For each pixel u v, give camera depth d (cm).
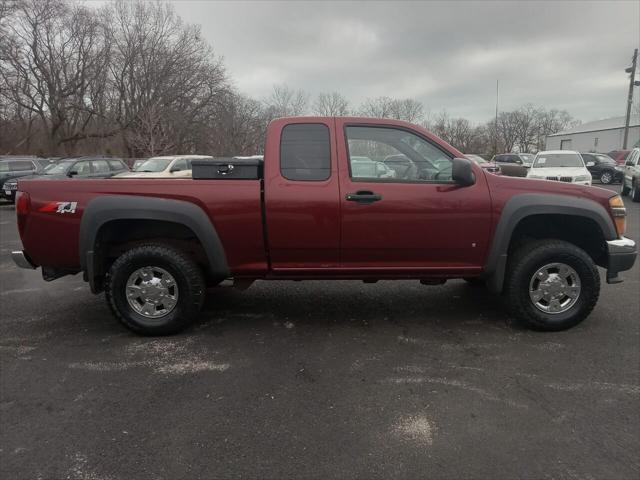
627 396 304
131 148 3784
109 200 385
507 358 362
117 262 399
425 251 404
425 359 362
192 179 397
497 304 496
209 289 554
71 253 396
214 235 394
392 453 248
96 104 4091
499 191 400
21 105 3850
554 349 378
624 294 527
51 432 269
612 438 260
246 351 380
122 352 380
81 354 377
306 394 311
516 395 307
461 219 397
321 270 408
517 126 8275
